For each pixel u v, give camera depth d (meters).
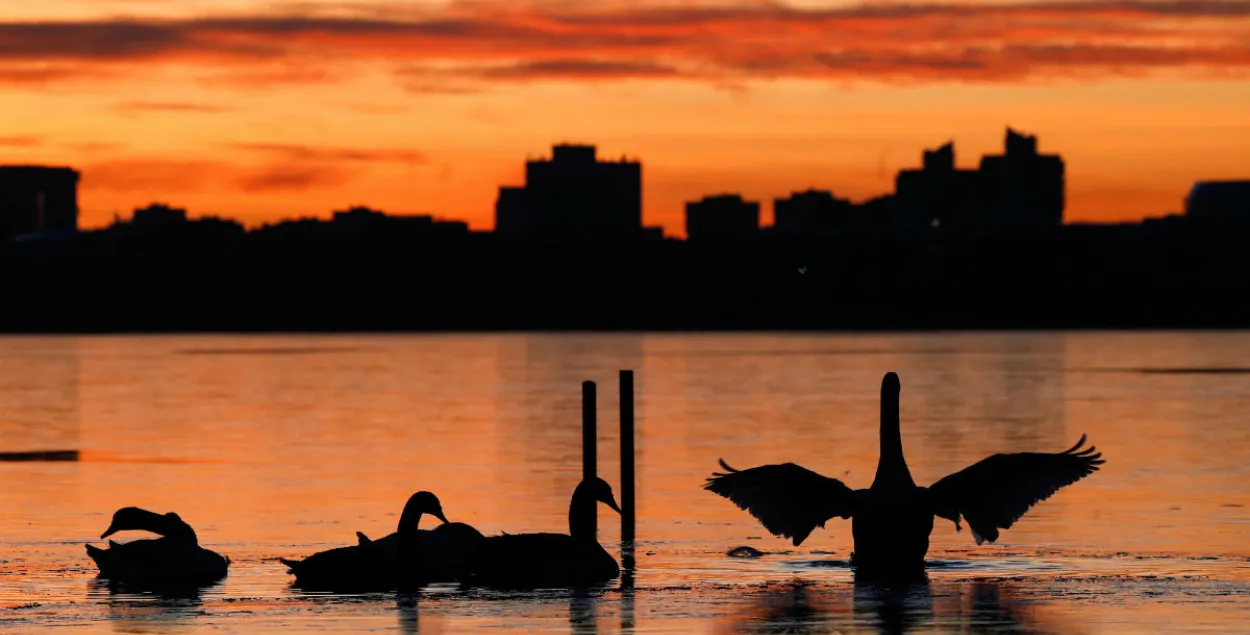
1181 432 55.44
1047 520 31.66
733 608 22.22
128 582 24.78
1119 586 23.86
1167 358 135.38
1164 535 29.52
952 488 24.50
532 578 24.83
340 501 36.00
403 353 158.62
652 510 34.16
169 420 63.81
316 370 115.62
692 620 21.31
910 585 24.16
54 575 25.59
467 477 41.25
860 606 22.27
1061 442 51.41
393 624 21.08
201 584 24.73
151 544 25.09
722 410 68.75
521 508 34.88
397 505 35.22
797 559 27.12
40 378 103.19
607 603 22.73
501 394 82.69
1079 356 141.25
